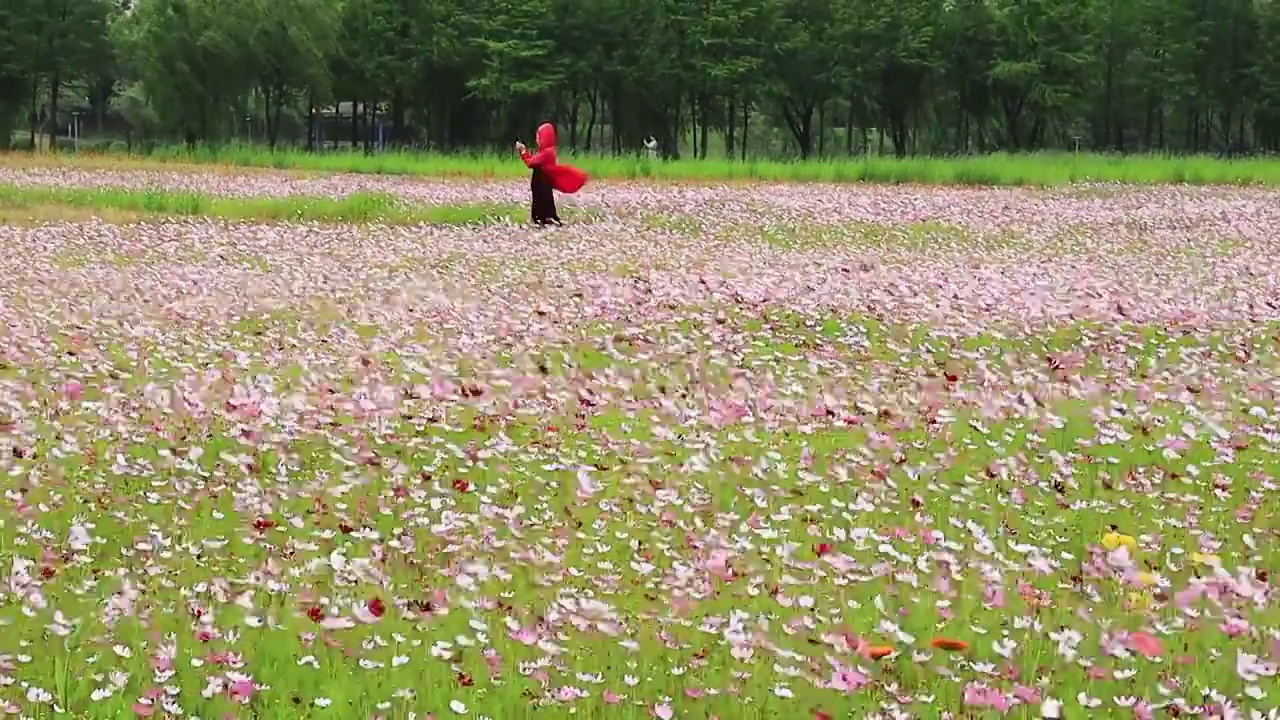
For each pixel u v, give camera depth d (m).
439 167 38.66
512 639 5.64
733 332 12.92
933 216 25.61
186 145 46.94
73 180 31.89
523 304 14.22
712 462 8.38
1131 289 15.55
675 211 26.05
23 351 11.29
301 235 21.28
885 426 9.34
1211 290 15.54
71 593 6.11
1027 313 13.80
